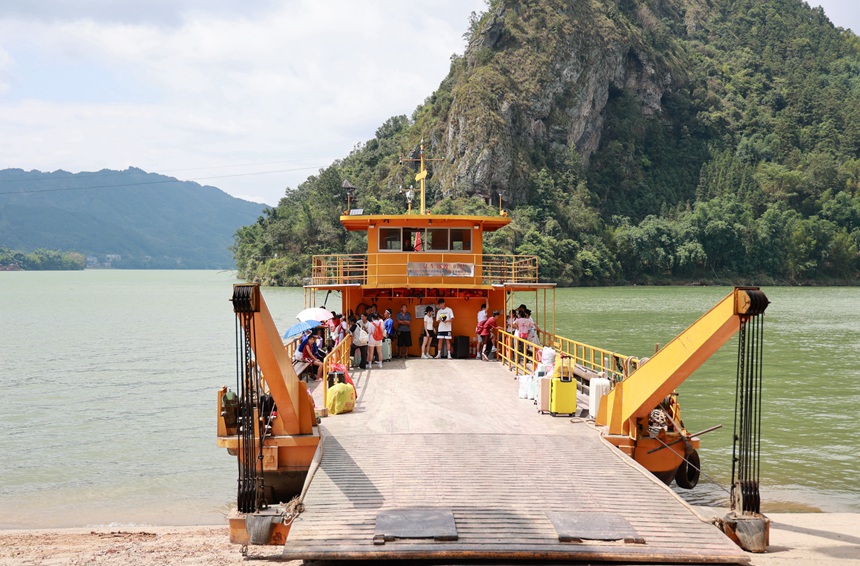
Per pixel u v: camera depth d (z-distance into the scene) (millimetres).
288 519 11547
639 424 14594
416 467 12922
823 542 13578
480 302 27750
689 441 14641
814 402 31391
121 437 25453
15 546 14031
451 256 27109
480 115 188375
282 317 69938
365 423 15969
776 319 79375
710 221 195875
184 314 88938
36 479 20484
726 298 11883
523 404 18094
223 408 14492
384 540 10109
